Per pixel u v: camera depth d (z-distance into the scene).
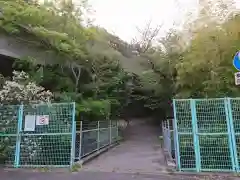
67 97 10.08
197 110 6.29
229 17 8.14
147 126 23.84
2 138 6.80
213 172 5.92
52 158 6.57
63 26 11.34
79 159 7.17
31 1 11.19
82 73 14.28
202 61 8.27
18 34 11.15
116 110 17.06
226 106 6.17
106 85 15.12
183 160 6.15
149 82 18.58
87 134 8.39
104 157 9.21
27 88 7.89
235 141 5.98
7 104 7.41
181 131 6.27
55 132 6.68
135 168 6.75
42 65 12.22
